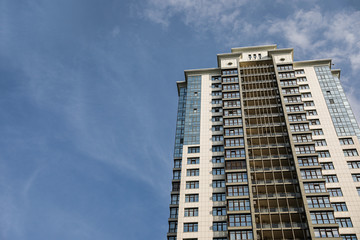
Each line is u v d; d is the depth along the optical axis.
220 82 93.62
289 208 64.44
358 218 61.88
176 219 70.94
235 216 64.25
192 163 75.00
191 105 88.81
